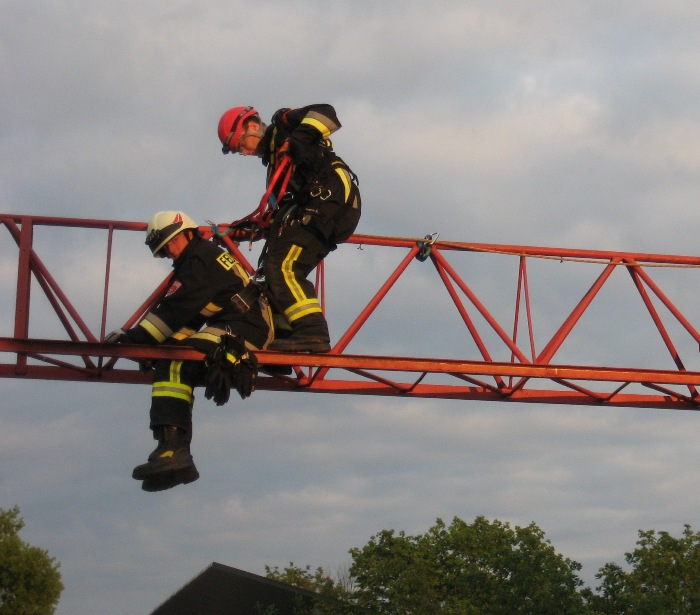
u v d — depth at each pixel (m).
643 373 11.91
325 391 11.72
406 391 11.95
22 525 30.56
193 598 19.94
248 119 10.23
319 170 9.74
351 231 10.02
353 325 11.67
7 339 10.20
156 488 9.36
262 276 10.12
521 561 16.58
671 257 12.88
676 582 16.78
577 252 12.56
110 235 11.02
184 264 9.43
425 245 11.95
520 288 12.35
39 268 10.88
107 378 10.95
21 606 29.50
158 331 9.36
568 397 12.52
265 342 9.80
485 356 11.98
